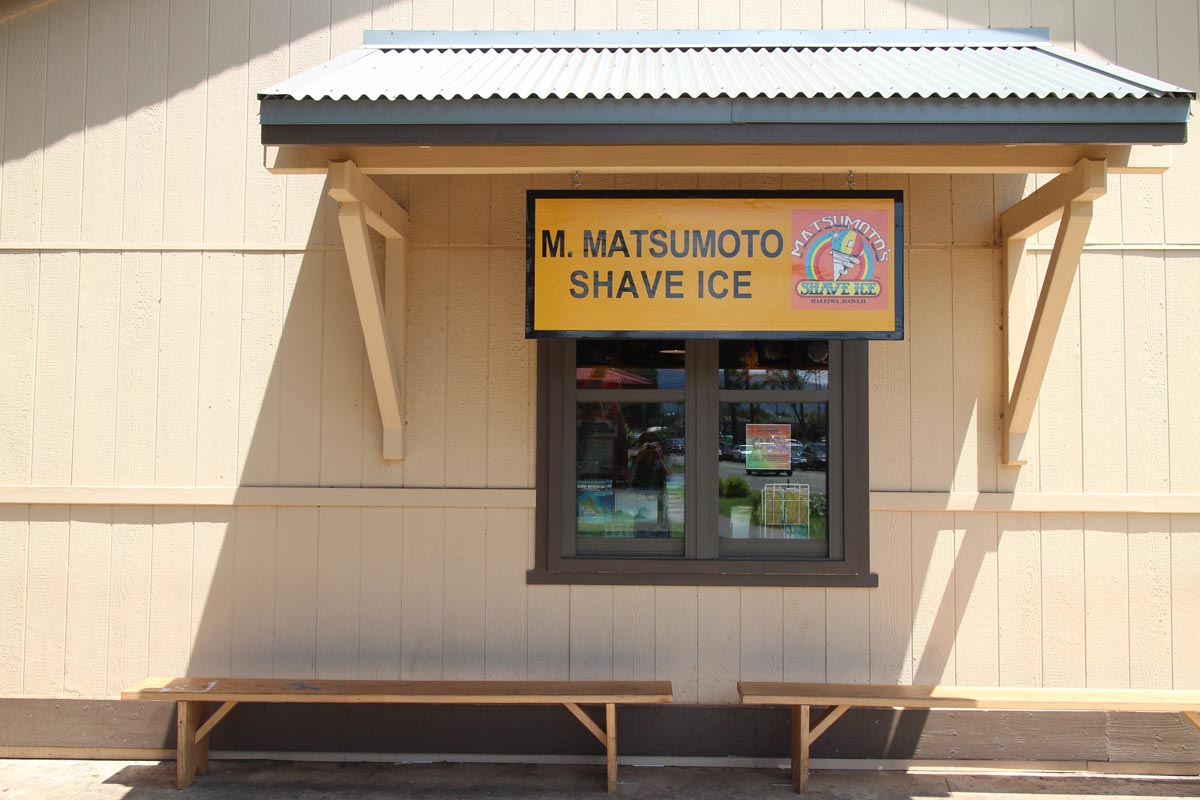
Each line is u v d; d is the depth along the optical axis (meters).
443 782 4.45
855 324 4.04
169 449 4.86
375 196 4.25
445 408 4.81
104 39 4.98
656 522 4.77
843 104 3.50
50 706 4.80
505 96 3.50
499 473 4.79
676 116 3.51
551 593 4.73
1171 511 4.69
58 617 4.84
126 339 4.89
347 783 4.44
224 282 4.90
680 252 4.07
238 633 4.80
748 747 4.65
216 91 4.96
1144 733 4.62
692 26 4.94
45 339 4.91
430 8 4.96
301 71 4.96
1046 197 4.21
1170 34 4.82
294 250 4.90
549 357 4.75
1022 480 4.72
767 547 4.74
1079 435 4.73
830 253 4.05
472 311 4.84
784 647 4.68
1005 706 4.26
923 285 4.79
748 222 4.07
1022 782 4.51
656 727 4.66
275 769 4.62
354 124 3.53
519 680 4.70
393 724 4.72
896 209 4.04
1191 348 4.76
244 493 4.82
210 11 4.98
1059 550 4.71
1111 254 4.80
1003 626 4.69
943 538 4.72
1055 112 3.47
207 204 4.93
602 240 4.07
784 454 4.77
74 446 4.87
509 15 4.96
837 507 4.69
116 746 4.78
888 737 4.64
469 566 4.76
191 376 4.88
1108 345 4.77
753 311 4.05
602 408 4.81
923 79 3.81
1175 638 4.67
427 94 3.51
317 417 4.84
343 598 4.78
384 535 4.79
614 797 4.28
